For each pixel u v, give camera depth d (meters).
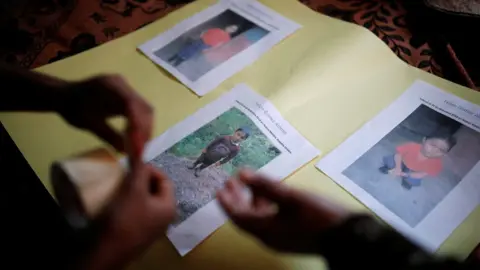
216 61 0.82
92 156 0.54
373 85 0.76
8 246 0.64
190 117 0.75
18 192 0.68
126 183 0.48
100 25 0.92
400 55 0.86
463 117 0.71
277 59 0.81
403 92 0.75
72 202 0.52
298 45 0.83
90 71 0.82
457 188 0.64
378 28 0.91
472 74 0.85
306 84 0.77
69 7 0.95
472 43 0.88
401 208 0.63
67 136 0.73
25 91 0.60
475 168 0.65
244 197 0.57
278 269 0.58
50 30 0.92
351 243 0.44
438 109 0.72
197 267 0.60
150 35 0.87
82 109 0.58
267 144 0.71
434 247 0.59
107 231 0.46
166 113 0.76
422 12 0.91
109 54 0.85
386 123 0.71
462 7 0.87
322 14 0.88
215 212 0.64
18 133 0.73
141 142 0.52
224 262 0.60
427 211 0.62
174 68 0.82
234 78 0.79
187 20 0.89
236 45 0.84
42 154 0.71
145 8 0.95
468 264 0.41
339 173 0.67
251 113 0.74
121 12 0.94
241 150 0.70
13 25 0.92
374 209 0.63
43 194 0.68
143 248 0.51
